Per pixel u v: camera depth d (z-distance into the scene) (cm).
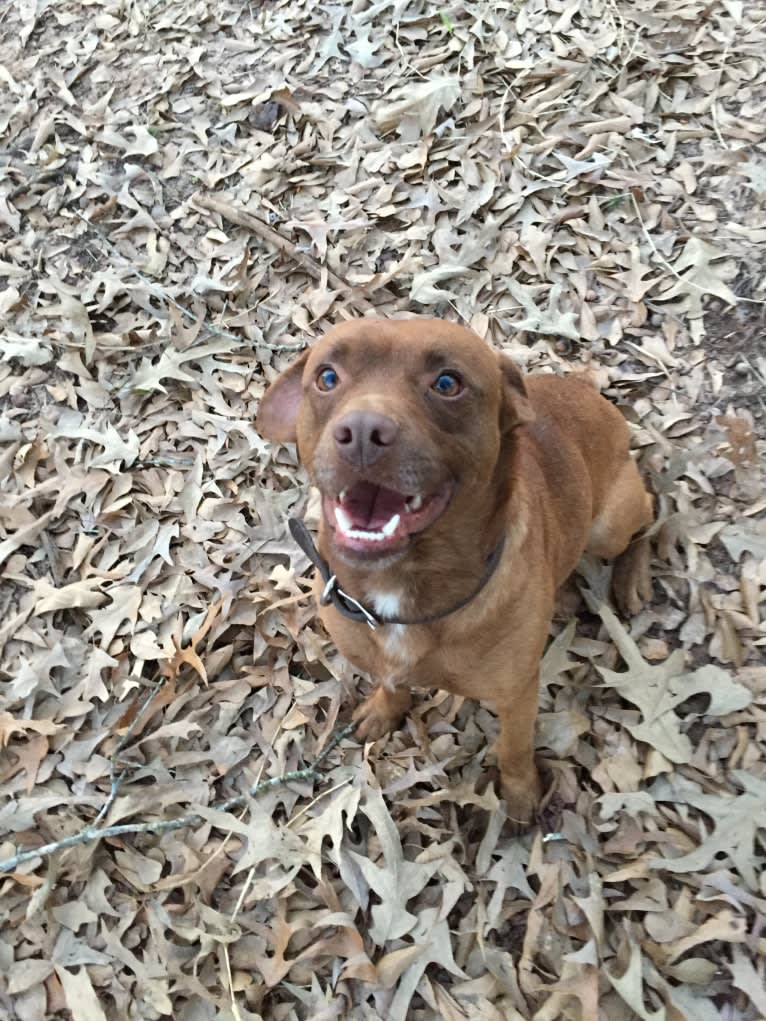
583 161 106
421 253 103
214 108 119
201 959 65
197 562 85
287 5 127
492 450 52
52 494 90
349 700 77
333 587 58
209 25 128
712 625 78
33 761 74
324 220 107
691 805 69
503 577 56
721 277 96
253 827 68
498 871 67
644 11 117
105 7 132
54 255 108
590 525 71
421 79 116
